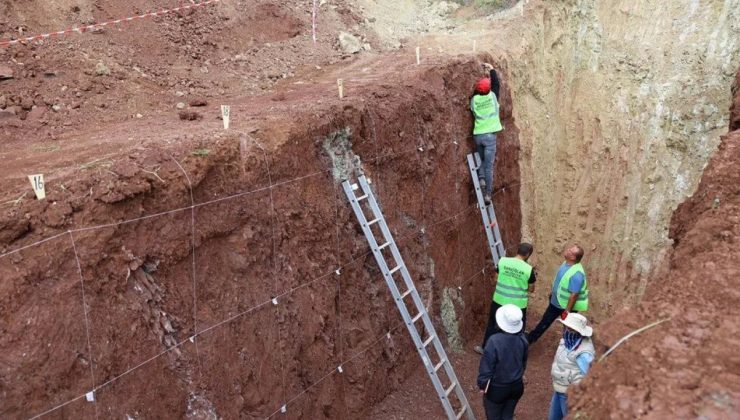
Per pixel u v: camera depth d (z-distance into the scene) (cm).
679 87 1096
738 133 669
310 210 622
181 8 1045
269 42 1100
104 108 714
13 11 816
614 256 1097
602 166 1139
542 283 1139
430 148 823
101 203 438
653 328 370
